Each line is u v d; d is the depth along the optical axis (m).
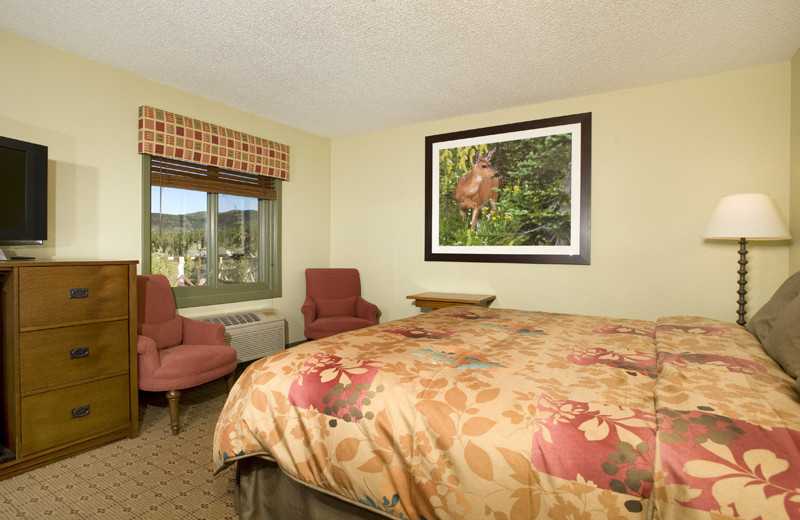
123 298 2.37
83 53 2.76
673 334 1.85
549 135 3.66
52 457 2.10
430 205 4.23
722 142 3.07
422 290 4.34
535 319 2.52
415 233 4.37
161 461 2.13
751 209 2.57
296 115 4.03
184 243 3.54
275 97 3.57
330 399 1.39
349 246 4.78
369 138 4.62
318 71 3.07
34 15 2.32
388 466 1.24
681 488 0.89
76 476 1.98
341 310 4.25
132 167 3.07
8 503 1.76
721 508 0.84
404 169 4.41
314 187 4.66
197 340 2.99
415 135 4.34
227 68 3.01
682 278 3.21
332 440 1.34
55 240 2.66
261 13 2.33
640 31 2.50
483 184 3.97
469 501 1.10
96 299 2.25
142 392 3.17
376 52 2.79
